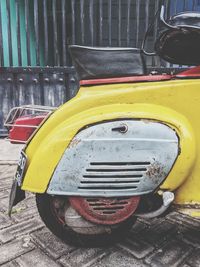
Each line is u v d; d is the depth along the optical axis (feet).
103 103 3.96
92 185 3.87
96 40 11.75
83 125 3.80
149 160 3.82
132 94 3.95
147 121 3.81
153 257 4.35
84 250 4.53
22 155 4.20
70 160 3.83
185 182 4.08
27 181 3.99
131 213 4.05
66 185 3.88
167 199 3.88
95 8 11.62
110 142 3.78
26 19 10.37
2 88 10.78
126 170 3.84
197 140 4.00
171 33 3.86
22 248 4.62
